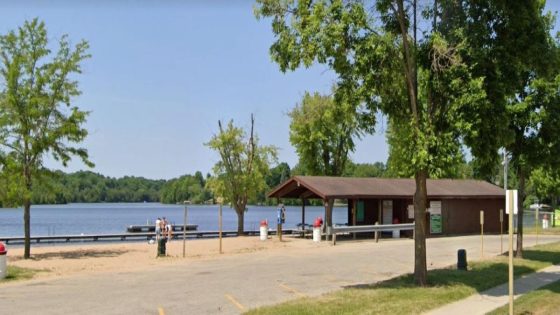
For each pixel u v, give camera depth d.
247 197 46.66
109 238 44.62
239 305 13.09
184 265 22.19
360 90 14.69
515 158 22.11
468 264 20.39
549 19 20.55
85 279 18.11
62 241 42.59
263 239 36.50
